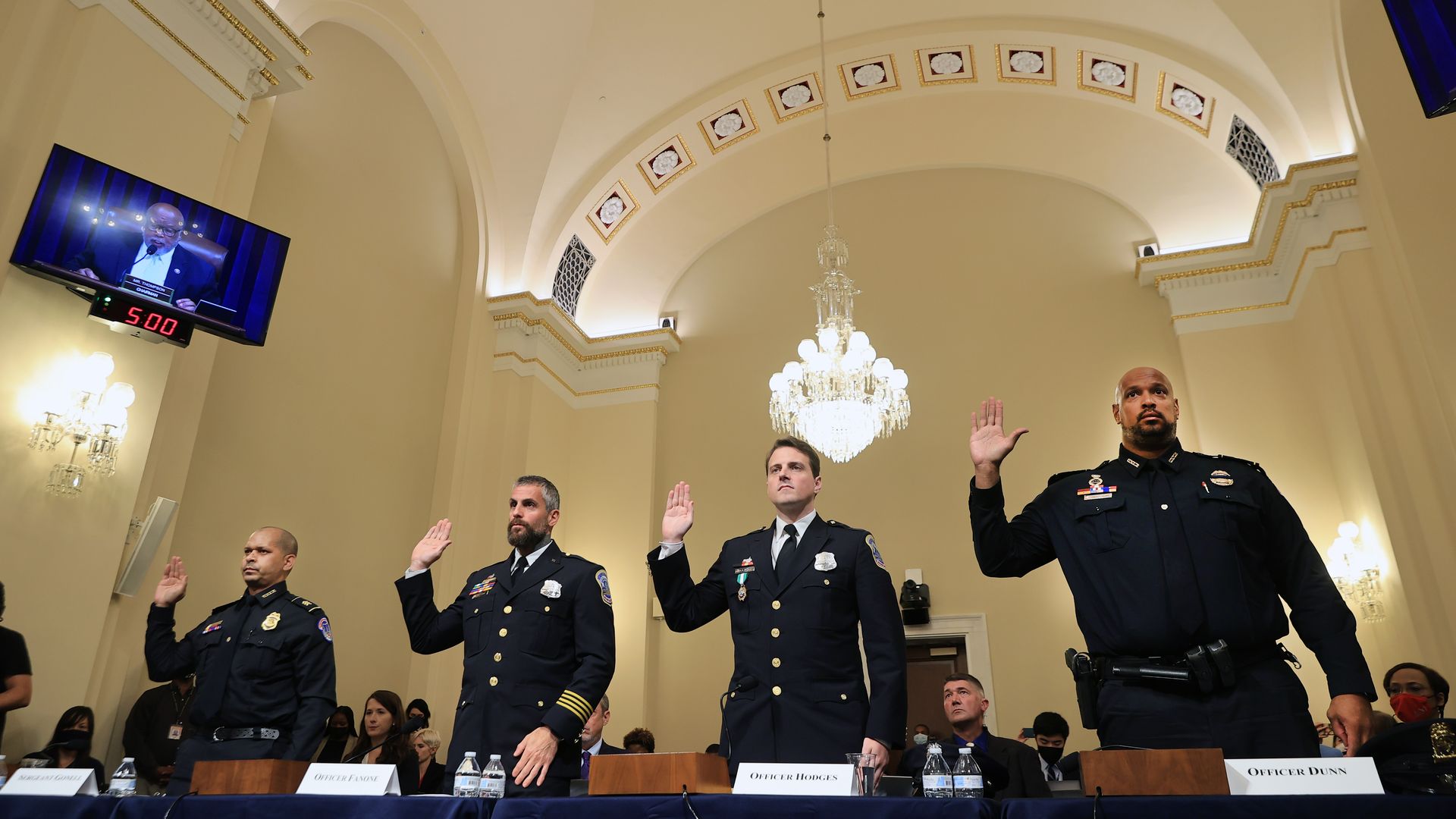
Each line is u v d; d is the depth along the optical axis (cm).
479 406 870
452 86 853
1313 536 746
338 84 732
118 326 466
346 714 612
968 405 900
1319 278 729
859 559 279
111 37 489
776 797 185
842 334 751
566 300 984
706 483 945
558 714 274
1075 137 939
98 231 453
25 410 429
